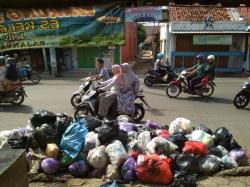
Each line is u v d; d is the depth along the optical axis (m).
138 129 6.48
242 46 20.84
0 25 17.36
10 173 2.52
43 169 5.34
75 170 5.30
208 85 12.95
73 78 17.67
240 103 10.47
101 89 8.20
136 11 19.83
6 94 10.53
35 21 17.22
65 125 5.95
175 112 9.77
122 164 5.26
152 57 34.34
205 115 9.48
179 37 20.91
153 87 14.26
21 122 8.74
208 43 20.67
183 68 21.19
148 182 5.10
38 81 15.80
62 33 17.06
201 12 21.41
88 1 4.88
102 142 5.65
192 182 4.92
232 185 5.02
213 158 5.49
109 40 16.73
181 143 5.79
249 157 6.13
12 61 10.68
